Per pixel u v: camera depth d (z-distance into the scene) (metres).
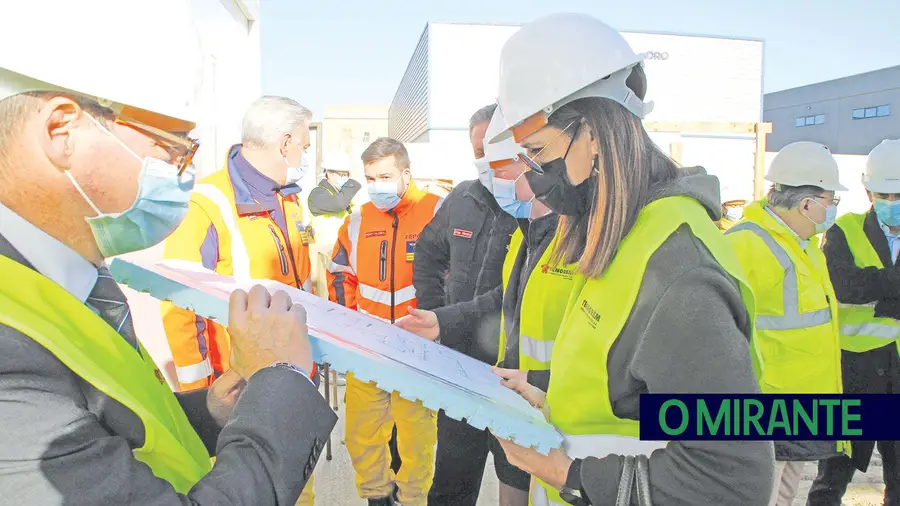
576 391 1.12
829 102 36.34
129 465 0.74
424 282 3.13
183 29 0.93
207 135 3.05
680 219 1.00
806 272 2.58
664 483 0.97
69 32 0.78
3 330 0.70
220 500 0.77
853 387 3.07
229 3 3.59
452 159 9.12
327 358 1.01
